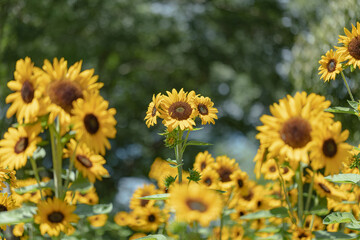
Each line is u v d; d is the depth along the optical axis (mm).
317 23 6543
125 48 16688
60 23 14484
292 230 2930
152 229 4012
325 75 3312
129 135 16703
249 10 18328
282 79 16812
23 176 4262
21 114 1952
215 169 3697
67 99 1950
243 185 3781
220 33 18266
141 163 16453
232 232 4715
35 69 2002
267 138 2080
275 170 3568
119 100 17719
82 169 2307
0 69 12281
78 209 2057
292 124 2041
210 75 18953
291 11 12656
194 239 2922
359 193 3506
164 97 2918
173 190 1836
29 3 13219
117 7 16203
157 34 17422
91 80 2045
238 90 18484
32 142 1969
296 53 6734
